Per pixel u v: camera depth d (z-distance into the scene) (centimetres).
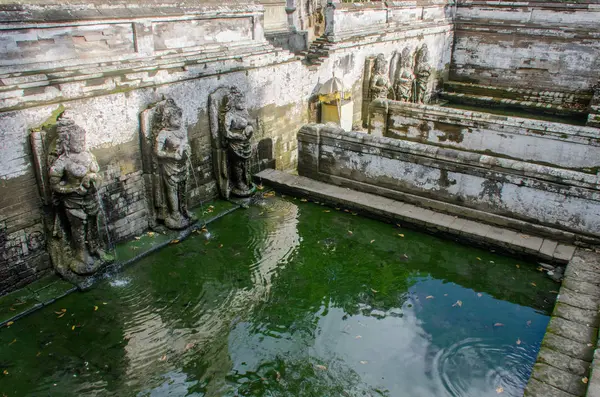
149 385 596
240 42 1060
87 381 598
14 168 691
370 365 638
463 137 1273
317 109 1322
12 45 675
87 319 701
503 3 1828
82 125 757
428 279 824
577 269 788
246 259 862
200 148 991
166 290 771
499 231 904
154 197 902
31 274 751
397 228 980
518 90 1878
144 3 845
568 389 564
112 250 848
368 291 789
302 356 651
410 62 1655
